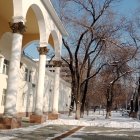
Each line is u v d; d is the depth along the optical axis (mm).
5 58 25594
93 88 48844
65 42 27422
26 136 12516
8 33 22812
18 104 28766
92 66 31328
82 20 26844
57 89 25828
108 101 34500
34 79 33812
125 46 28688
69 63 29078
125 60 29703
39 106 20766
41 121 20594
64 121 23000
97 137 13953
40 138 12117
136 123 24859
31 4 17000
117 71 32250
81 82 27219
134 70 32625
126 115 52781
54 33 23969
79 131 17000
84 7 26688
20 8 15289
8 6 18969
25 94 30812
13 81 14930
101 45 27359
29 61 30875
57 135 13789
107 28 26844
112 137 14297
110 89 34125
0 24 21219
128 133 17078
